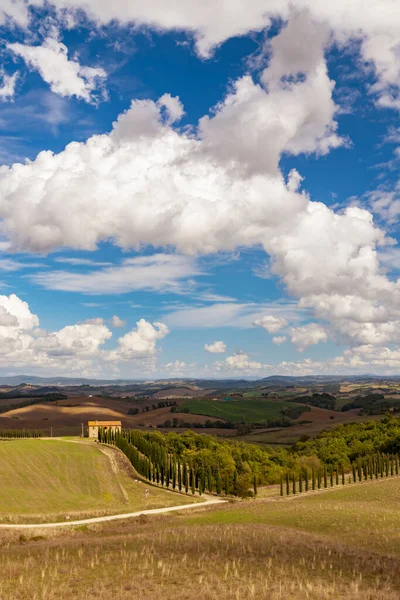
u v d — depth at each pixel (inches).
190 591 1160.8
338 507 2935.5
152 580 1267.2
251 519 2728.8
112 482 4985.2
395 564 1467.8
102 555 1590.8
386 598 1125.7
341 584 1245.7
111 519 3299.7
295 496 4429.1
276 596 1115.9
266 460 6451.8
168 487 5032.0
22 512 3321.9
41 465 5039.4
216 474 4995.1
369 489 4094.5
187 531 2113.7
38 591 1182.9
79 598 1114.1
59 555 1636.3
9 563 1497.3
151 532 2237.9
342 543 1809.8
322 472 5885.8
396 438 6688.0
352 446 7091.5
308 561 1492.4
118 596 1122.0
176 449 7071.9
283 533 1991.9
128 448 6156.5
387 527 2139.5
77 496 4192.9
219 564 1445.6
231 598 1115.3
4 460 4909.0
